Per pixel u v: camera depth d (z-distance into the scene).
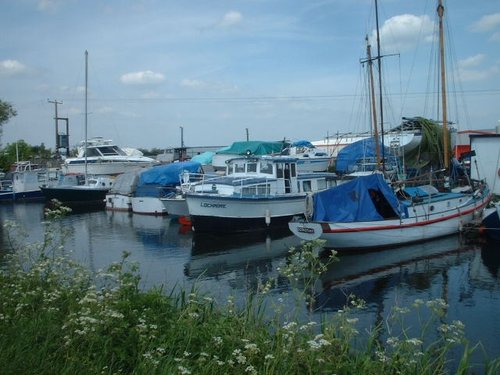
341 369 5.43
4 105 19.48
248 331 6.25
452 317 10.84
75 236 23.66
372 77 27.22
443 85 25.86
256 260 17.56
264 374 5.00
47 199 41.31
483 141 27.34
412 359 6.09
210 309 7.23
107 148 48.47
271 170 24.58
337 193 18.28
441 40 25.94
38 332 5.67
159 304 6.79
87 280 7.98
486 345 9.13
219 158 35.62
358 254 17.91
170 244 21.08
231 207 22.38
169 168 32.00
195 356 5.57
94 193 38.69
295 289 7.74
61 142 68.62
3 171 55.94
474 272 15.09
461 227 20.77
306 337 5.91
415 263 16.39
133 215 31.81
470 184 23.86
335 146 40.25
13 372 4.74
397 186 21.08
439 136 30.38
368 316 10.93
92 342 5.25
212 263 17.16
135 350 5.38
